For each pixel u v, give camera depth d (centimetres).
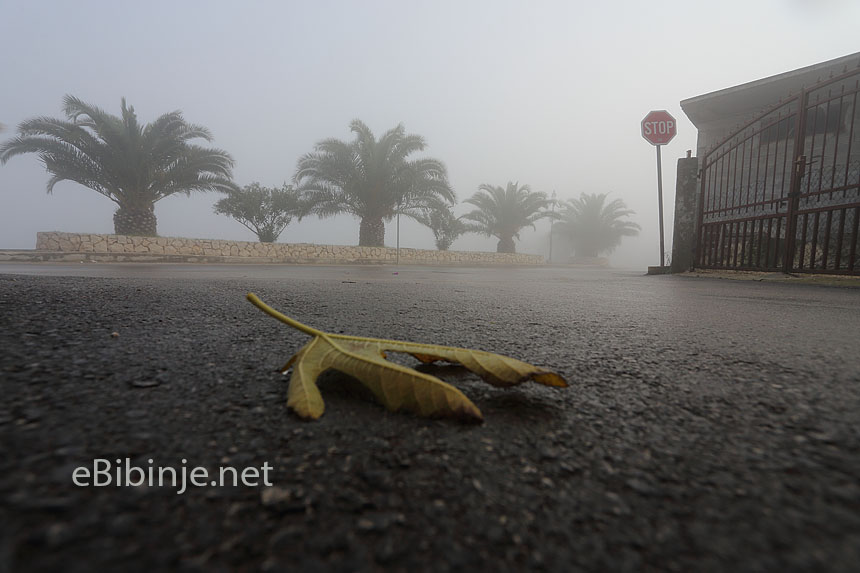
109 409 65
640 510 43
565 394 81
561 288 457
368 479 48
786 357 117
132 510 40
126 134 2022
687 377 95
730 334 158
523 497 45
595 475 50
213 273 705
